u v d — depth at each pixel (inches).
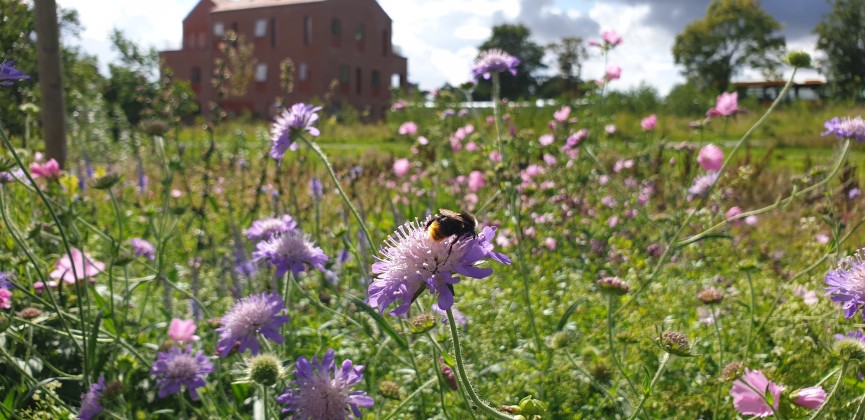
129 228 246.5
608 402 127.5
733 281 206.2
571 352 145.9
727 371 105.7
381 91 2110.0
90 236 221.6
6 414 113.3
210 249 219.1
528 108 512.7
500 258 79.8
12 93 272.7
